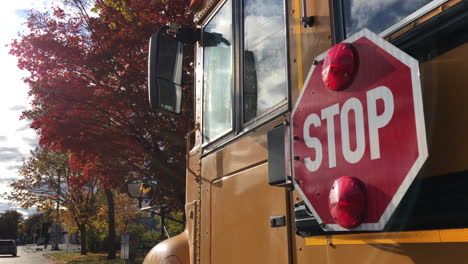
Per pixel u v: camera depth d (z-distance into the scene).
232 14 2.57
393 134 1.18
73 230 37.06
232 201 2.31
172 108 2.84
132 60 8.05
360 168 1.26
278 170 1.74
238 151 2.30
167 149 8.05
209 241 2.57
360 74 1.31
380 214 1.18
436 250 1.12
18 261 29.41
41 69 8.16
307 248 1.65
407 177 1.12
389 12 1.42
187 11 7.36
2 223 101.31
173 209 9.05
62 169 25.33
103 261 22.28
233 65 2.48
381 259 1.28
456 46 1.16
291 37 1.94
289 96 1.90
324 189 1.40
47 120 7.98
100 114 8.02
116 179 8.44
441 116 1.17
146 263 3.31
